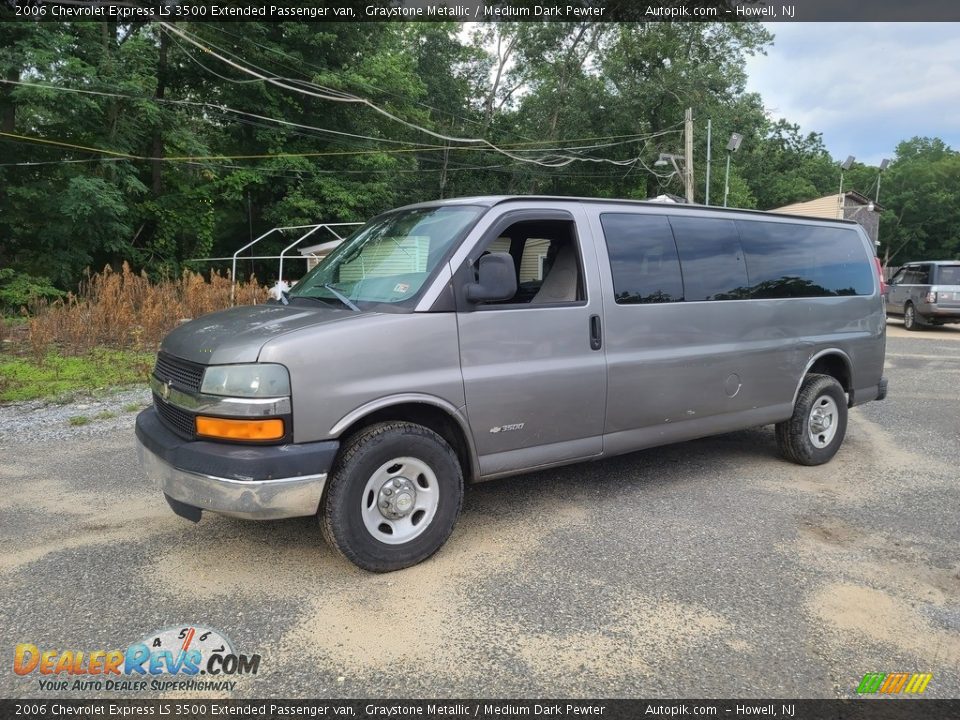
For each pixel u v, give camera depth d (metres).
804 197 52.28
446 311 3.62
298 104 26.42
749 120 33.34
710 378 4.78
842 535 4.13
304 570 3.58
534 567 3.64
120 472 5.28
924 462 5.74
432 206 4.29
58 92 17.97
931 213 54.12
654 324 4.46
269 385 3.14
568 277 4.26
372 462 3.39
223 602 3.26
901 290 18.84
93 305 12.55
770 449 6.09
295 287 4.47
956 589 3.45
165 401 3.60
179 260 25.64
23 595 3.31
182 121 22.50
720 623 3.10
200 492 3.17
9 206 20.00
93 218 20.22
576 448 4.19
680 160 31.50
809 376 5.61
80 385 8.72
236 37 23.47
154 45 22.59
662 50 32.41
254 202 28.84
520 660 2.81
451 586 3.43
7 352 11.03
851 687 2.66
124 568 3.60
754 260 5.14
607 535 4.08
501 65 36.88
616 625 3.08
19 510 4.45
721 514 4.45
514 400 3.85
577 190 35.53
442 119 35.38
